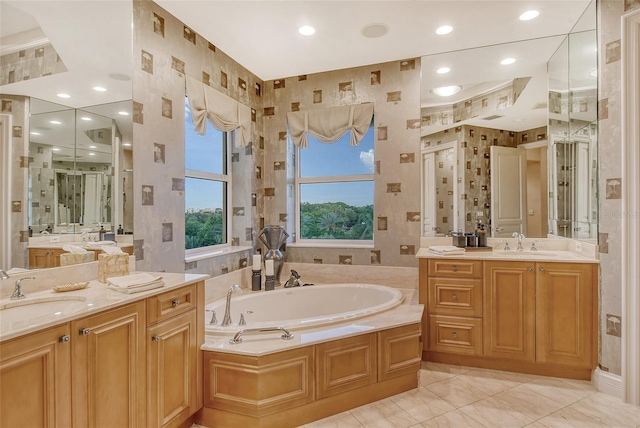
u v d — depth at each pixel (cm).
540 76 309
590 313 242
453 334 274
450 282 274
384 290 306
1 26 156
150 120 231
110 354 143
